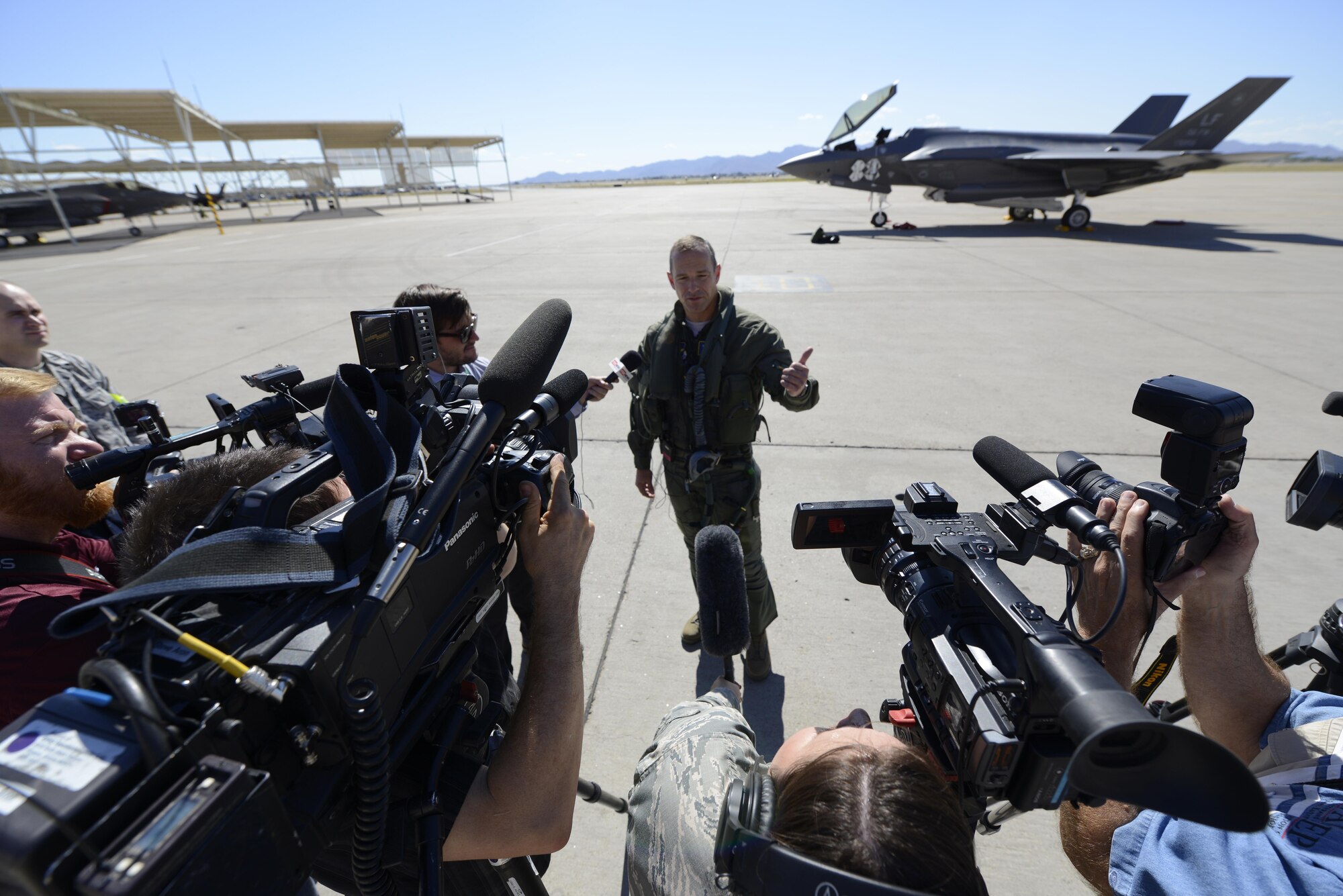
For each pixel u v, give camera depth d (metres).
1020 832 2.05
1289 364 6.16
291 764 0.71
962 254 13.94
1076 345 6.92
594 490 4.27
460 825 0.99
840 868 0.63
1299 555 3.31
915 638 1.08
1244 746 1.07
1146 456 4.38
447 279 12.27
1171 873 0.87
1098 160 17.30
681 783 0.90
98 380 3.03
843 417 5.19
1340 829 0.81
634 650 2.86
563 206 37.25
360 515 0.76
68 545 1.39
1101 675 0.67
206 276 14.20
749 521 2.51
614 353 7.07
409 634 0.83
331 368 6.96
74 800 0.51
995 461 1.19
